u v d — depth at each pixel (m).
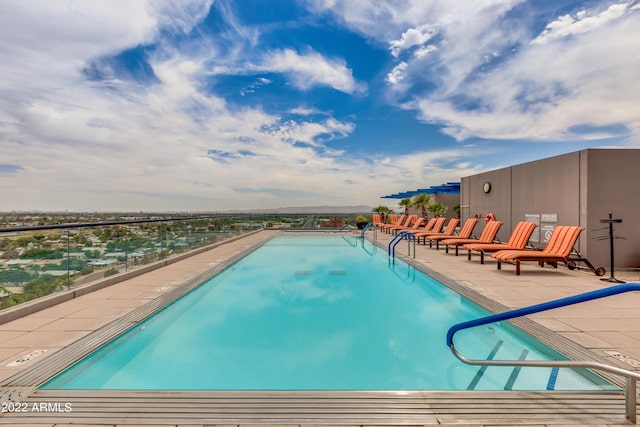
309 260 8.26
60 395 2.04
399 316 4.02
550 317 3.46
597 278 5.53
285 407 1.90
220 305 4.46
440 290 5.24
